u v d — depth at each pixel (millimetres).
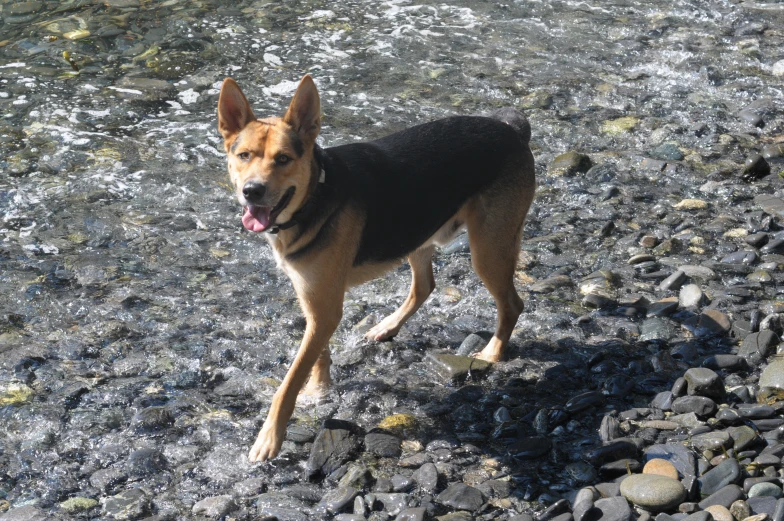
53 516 3900
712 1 10875
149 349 5188
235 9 10586
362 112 8336
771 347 5016
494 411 4641
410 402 4746
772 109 8188
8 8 10477
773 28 10008
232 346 5215
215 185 7160
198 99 8609
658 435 4332
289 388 4371
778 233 6242
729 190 6883
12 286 5809
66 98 8523
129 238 6434
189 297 5730
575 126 8078
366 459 4273
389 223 4648
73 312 5555
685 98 8555
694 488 3879
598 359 5016
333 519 3873
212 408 4668
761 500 3746
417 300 5363
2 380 4867
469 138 4938
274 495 4020
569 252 6227
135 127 8070
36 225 6582
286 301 5707
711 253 6121
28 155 7555
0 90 8633
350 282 4719
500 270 5074
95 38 9766
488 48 9719
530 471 4160
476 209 4984
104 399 4730
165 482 4145
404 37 9953
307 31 10070
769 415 4363
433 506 3920
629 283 5812
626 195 6914
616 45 9758
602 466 4109
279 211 4258
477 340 5281
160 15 10352
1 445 4379
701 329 5250
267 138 4273
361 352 5199
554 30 10148
